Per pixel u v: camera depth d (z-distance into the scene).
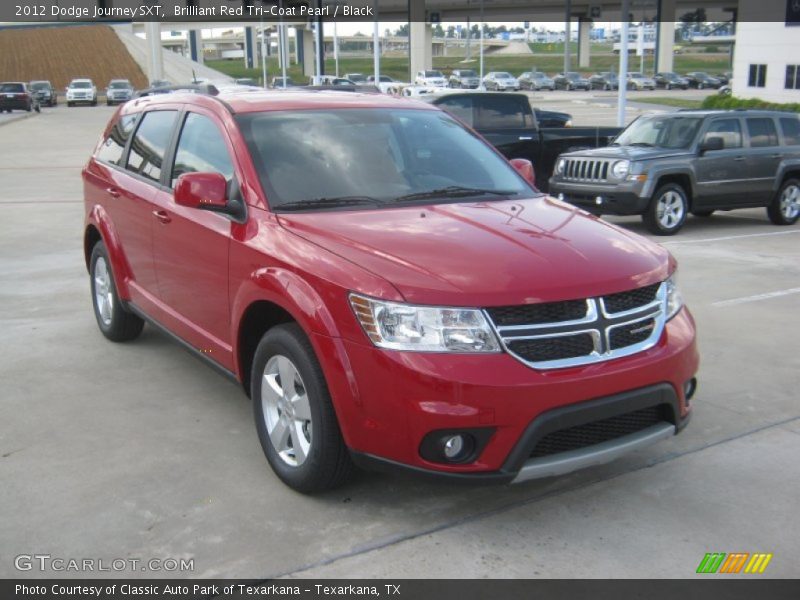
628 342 3.72
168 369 5.86
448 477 3.46
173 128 5.43
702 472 4.30
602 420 3.65
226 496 4.02
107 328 6.41
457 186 4.83
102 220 6.14
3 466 4.33
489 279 3.53
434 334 3.43
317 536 3.67
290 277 3.88
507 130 14.30
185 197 4.30
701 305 7.64
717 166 12.07
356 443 3.61
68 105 58.12
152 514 3.85
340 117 5.04
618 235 4.22
